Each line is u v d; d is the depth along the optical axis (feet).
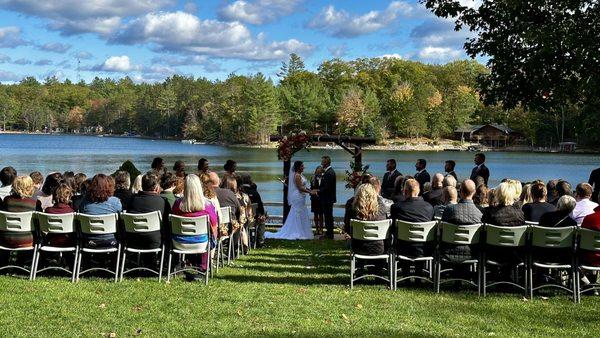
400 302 22.11
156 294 22.36
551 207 25.96
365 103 374.43
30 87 617.62
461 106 397.60
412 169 175.32
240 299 21.88
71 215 24.52
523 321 19.83
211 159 205.05
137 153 246.27
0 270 25.93
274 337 17.49
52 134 564.71
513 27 36.19
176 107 495.41
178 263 26.37
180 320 19.08
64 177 32.48
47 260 27.02
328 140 45.93
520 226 22.93
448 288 24.80
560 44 32.91
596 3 33.58
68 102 606.96
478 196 28.58
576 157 262.88
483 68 485.97
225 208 28.48
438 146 355.56
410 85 424.46
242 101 380.58
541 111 38.06
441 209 29.32
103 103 585.63
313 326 18.69
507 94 39.17
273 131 362.53
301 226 41.93
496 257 23.81
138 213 24.95
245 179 38.11
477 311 21.03
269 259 32.01
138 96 569.64
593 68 32.81
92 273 26.17
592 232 22.38
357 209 24.90
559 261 23.25
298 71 495.00
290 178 42.42
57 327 18.04
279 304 21.33
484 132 366.43
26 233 24.73
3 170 30.86
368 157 243.40
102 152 248.93
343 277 27.02
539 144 337.31
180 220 24.61
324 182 42.04
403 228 24.39
